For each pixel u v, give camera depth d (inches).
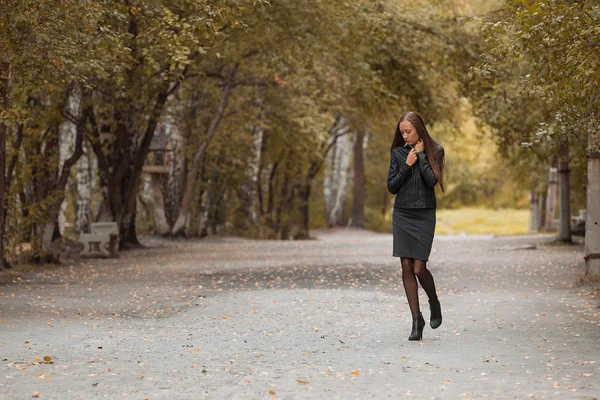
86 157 1328.7
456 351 318.0
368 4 983.0
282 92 1380.4
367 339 355.6
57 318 430.6
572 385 251.3
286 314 442.9
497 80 795.4
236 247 1214.9
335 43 926.4
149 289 595.5
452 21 1089.4
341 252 1030.4
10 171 794.2
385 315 435.2
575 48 376.5
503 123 853.8
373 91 1082.1
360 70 1017.5
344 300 499.8
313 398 239.6
